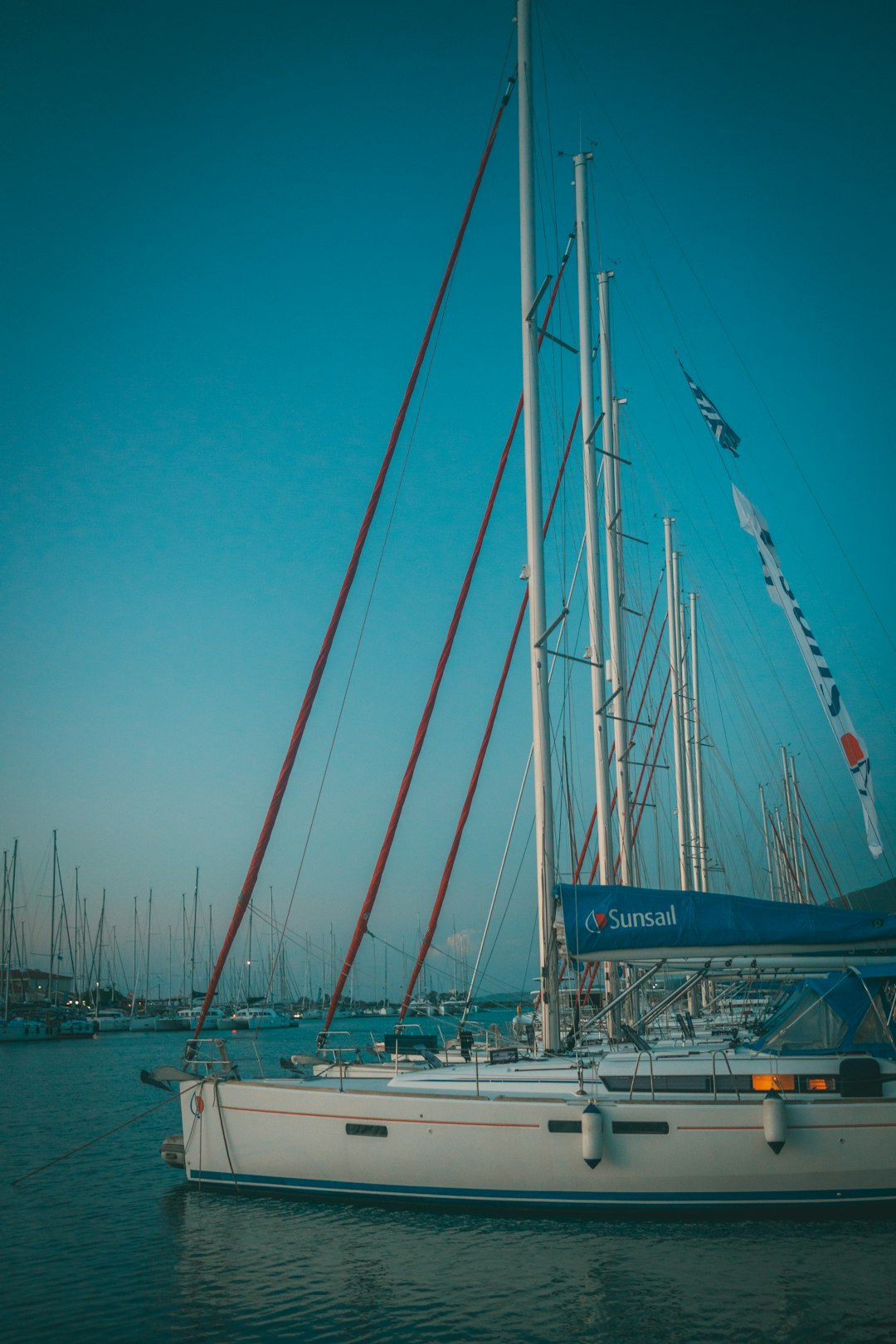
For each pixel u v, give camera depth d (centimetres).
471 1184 1120
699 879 3216
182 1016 7169
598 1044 1513
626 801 1856
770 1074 1127
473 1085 1208
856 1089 1106
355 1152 1167
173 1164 1279
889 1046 1148
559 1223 1092
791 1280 938
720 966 1230
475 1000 1705
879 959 1169
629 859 1830
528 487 1434
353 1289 951
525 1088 1177
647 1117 1090
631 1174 1084
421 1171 1138
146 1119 2339
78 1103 2725
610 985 1517
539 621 1398
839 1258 982
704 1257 992
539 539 1420
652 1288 929
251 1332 873
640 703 2630
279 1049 4775
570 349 1609
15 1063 4388
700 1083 1138
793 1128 1073
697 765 3378
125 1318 912
